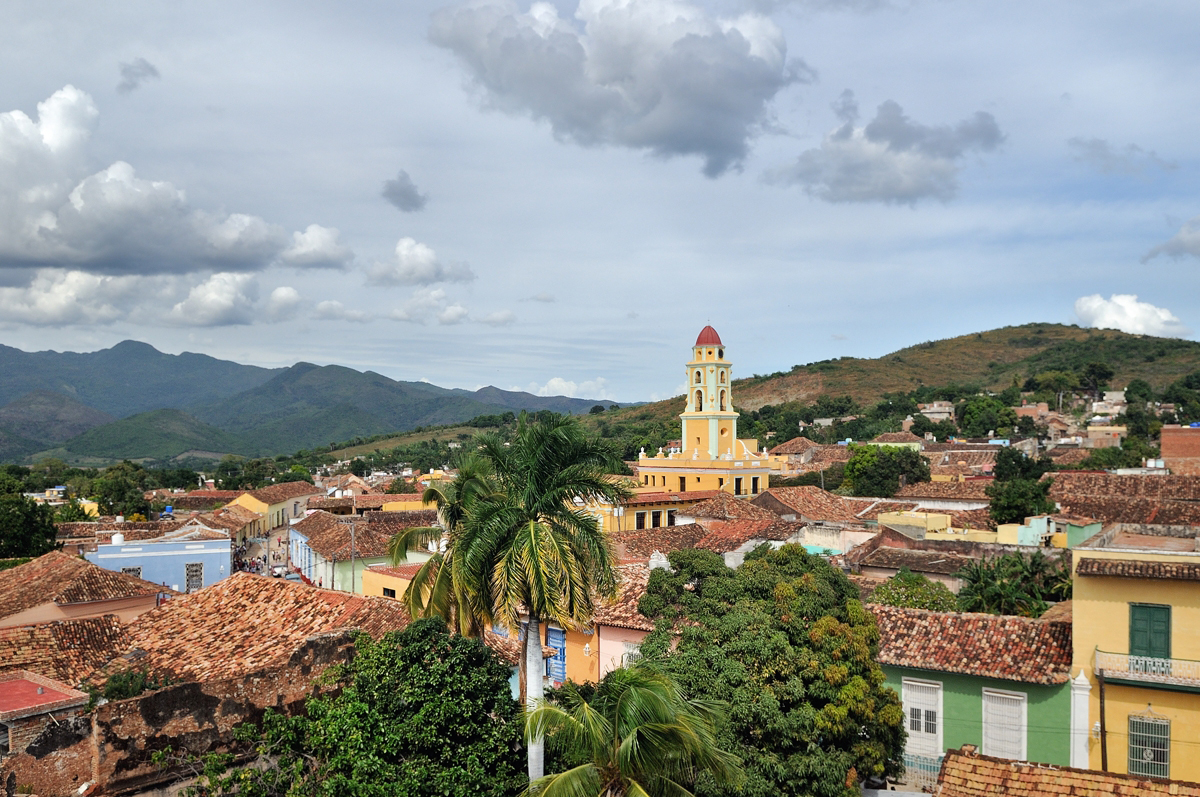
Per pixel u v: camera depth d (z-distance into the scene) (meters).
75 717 17.02
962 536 43.66
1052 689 22.81
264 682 19.34
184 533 53.91
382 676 16.50
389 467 185.25
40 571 35.69
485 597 17.91
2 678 20.56
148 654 24.28
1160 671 21.22
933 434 141.12
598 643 27.14
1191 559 21.27
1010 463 72.12
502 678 17.45
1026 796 16.56
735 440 78.38
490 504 17.91
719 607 21.88
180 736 17.81
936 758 24.44
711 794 18.06
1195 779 20.73
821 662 20.19
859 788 20.42
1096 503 47.94
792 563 24.12
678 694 15.09
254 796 16.23
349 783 15.08
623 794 14.45
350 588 48.50
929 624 26.09
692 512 55.56
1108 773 16.61
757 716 18.95
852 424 157.75
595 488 18.20
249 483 141.88
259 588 28.20
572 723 14.41
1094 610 22.25
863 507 61.81
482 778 15.76
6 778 16.03
